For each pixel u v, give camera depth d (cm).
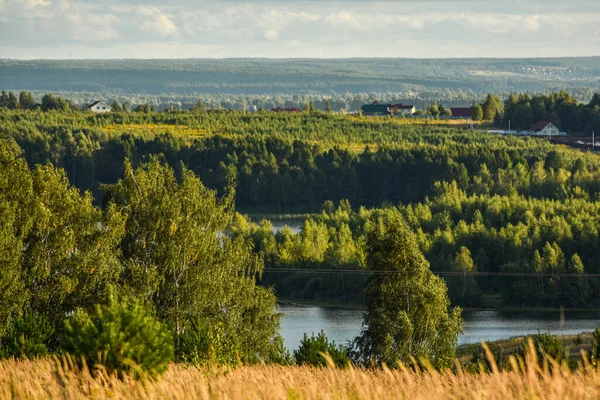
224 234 9438
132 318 4403
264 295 9506
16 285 7738
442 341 8738
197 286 8681
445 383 2997
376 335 8538
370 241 9312
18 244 7875
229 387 3238
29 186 8381
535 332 14775
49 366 4291
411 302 8812
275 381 3294
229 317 8819
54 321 8062
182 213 8962
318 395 2997
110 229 8669
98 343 4269
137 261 8819
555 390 2541
